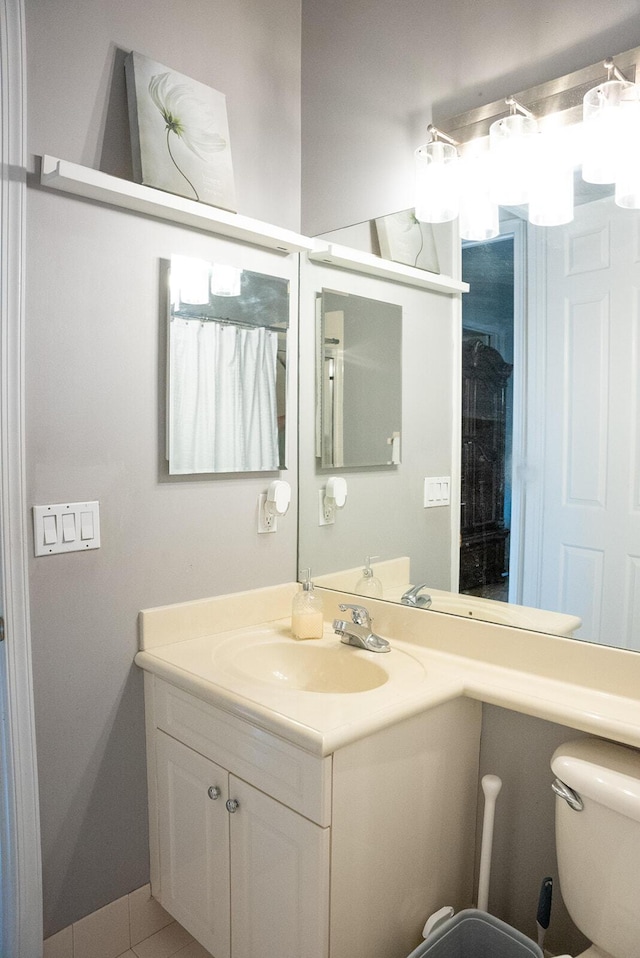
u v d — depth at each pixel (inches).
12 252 53.0
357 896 49.8
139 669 64.9
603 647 53.2
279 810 49.9
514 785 60.0
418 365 66.7
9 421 53.6
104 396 60.6
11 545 54.4
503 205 58.6
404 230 67.6
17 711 55.4
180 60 65.8
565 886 48.1
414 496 67.5
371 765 49.8
